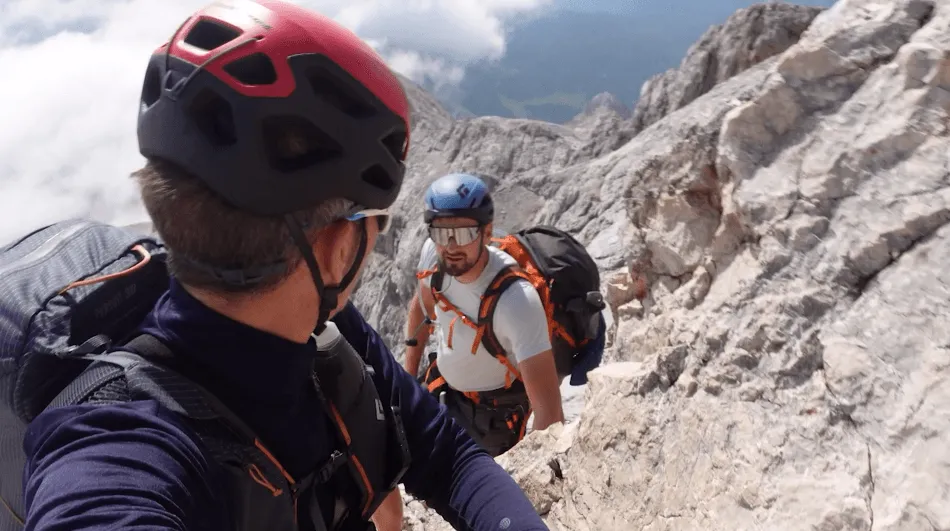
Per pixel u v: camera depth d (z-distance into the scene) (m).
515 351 3.98
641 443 2.29
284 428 1.28
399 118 1.23
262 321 1.20
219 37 1.14
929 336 1.66
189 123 1.07
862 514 1.54
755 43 17.84
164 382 1.14
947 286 1.69
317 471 1.37
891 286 1.79
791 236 2.04
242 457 1.16
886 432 1.61
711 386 2.09
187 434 1.10
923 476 1.49
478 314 4.08
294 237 1.12
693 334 2.29
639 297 3.55
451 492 1.73
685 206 2.76
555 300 4.59
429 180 22.38
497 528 1.62
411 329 5.07
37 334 1.23
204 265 1.11
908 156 1.91
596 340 4.88
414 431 1.76
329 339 1.48
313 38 1.11
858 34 2.12
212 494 1.10
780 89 2.19
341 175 1.13
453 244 3.96
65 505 0.96
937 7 2.06
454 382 4.39
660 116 19.91
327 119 1.10
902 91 1.97
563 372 4.82
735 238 2.33
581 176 16.09
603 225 13.83
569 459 2.74
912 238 1.81
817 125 2.11
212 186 1.06
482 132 22.72
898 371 1.67
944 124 1.89
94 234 1.50
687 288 2.55
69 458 1.02
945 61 1.91
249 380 1.20
